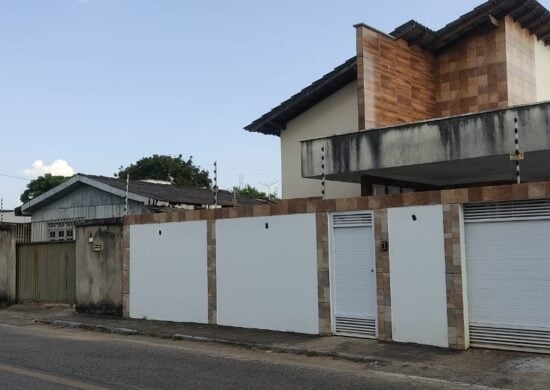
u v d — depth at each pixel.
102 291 15.30
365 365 8.91
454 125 13.11
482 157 12.77
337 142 14.87
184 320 13.55
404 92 17.00
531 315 9.14
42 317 15.42
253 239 12.38
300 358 9.62
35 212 24.92
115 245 15.11
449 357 9.07
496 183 16.98
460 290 9.62
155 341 11.71
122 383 7.68
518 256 9.30
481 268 9.61
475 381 7.67
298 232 11.67
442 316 9.79
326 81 17.91
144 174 55.81
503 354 9.13
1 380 7.88
